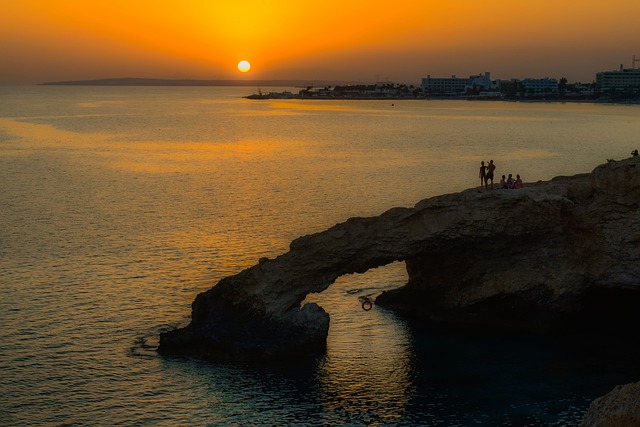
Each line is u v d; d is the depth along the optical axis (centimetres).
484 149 16500
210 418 3694
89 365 4294
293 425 3634
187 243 7119
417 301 5328
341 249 4784
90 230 7669
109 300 5397
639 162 4841
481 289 5047
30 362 4316
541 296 4947
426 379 4181
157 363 4347
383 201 9556
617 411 2525
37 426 3581
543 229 4862
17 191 10150
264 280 4666
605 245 4853
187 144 17538
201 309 4728
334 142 18388
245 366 4341
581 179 5156
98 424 3612
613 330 4956
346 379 4175
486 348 4647
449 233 4850
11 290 5591
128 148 16425
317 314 4616
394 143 18125
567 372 4272
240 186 10812
